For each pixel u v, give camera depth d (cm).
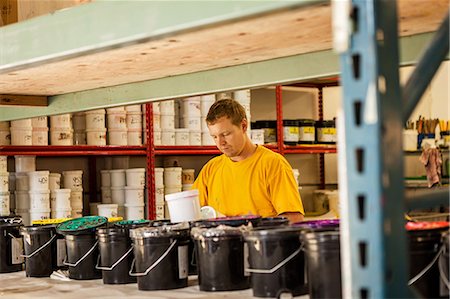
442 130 614
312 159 664
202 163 604
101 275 247
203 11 134
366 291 110
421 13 158
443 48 125
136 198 472
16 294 227
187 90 252
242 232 196
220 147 315
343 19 110
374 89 108
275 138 573
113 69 228
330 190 624
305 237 168
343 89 111
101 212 456
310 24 156
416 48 189
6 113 335
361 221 110
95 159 542
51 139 456
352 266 111
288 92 650
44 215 439
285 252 180
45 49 170
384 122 110
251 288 201
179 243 213
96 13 156
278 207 304
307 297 181
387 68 112
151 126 492
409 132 607
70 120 465
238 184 316
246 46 187
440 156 582
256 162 313
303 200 657
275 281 181
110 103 283
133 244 217
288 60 217
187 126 514
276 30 163
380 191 108
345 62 111
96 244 246
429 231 159
